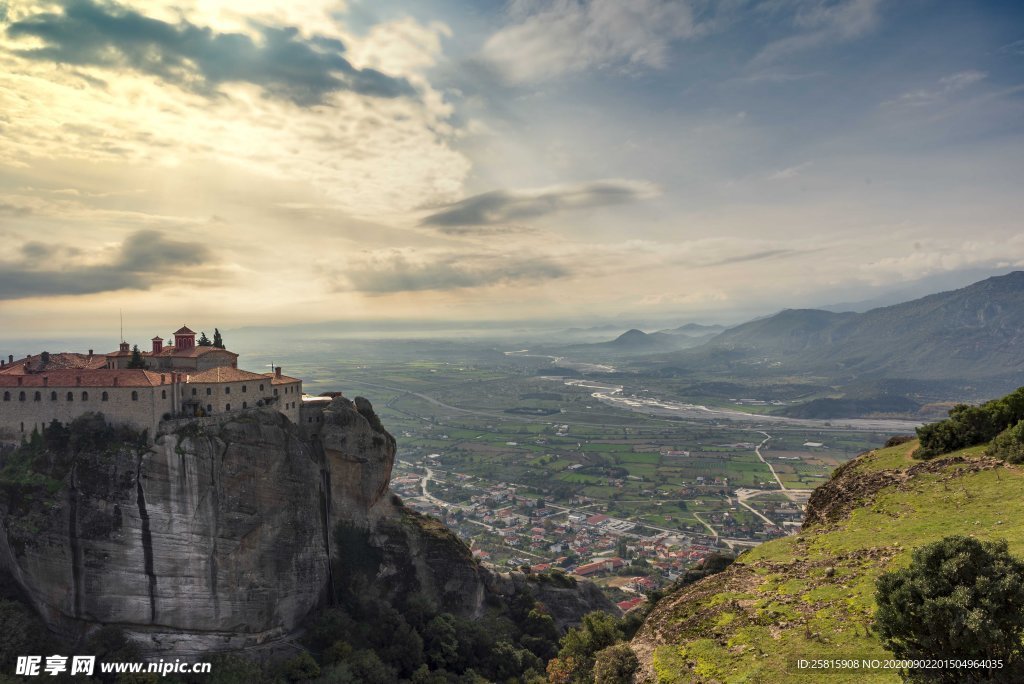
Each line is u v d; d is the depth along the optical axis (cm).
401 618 11638
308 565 11312
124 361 12644
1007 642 2853
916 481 6066
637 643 4959
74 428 10288
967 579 3047
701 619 4800
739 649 4231
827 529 5809
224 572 10312
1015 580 2939
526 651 12462
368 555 12294
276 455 11056
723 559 11881
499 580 14762
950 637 2934
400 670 10919
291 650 10644
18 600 10112
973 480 5641
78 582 9850
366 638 11231
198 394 10931
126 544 9944
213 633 10275
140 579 9994
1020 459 5628
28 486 10019
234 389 11244
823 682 3572
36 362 12706
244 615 10450
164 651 9988
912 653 3159
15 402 10631
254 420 11000
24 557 9900
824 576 4831
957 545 3130
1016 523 4538
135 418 10281
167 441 10225
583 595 15625
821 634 4059
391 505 13462
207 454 10344
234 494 10488
